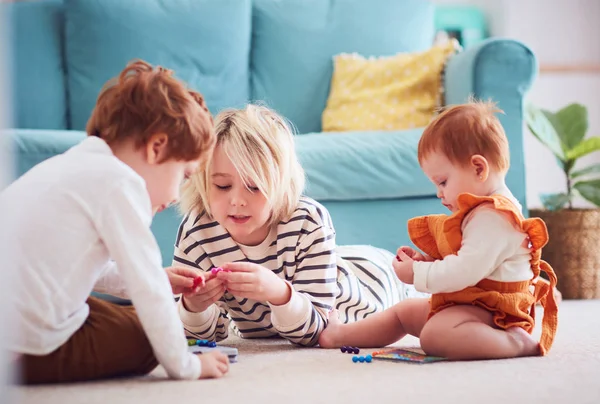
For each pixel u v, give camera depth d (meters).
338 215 2.28
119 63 2.80
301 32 2.99
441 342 1.27
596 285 2.53
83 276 1.07
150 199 1.17
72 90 2.82
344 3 3.04
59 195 1.06
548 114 2.77
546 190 3.54
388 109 2.75
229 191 1.44
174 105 1.15
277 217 1.54
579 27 3.52
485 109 1.39
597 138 2.60
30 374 1.07
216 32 2.88
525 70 2.32
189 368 1.09
